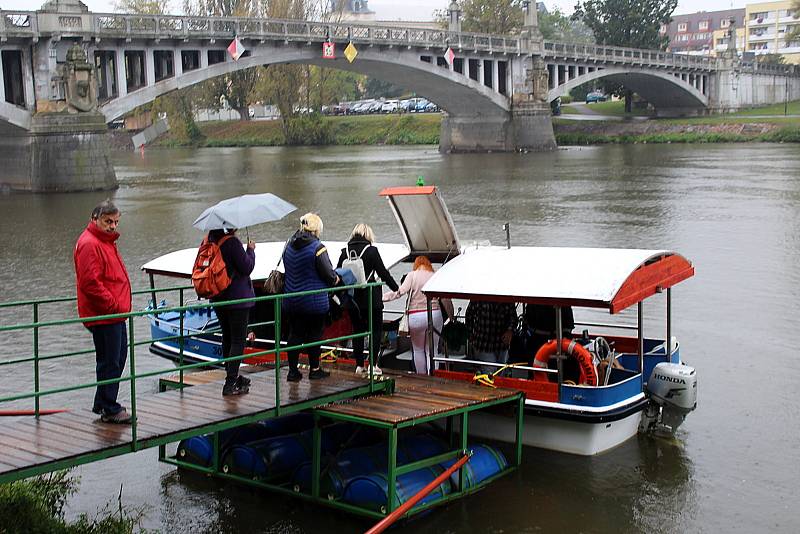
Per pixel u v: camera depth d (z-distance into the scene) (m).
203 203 41.38
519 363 12.08
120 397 13.63
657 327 17.83
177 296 20.80
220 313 10.09
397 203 13.44
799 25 138.25
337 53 62.59
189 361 14.47
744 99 111.56
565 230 31.75
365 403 10.17
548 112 82.81
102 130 48.97
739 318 18.50
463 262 12.17
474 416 11.59
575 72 88.38
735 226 31.47
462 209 38.31
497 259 12.12
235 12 89.94
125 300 9.03
